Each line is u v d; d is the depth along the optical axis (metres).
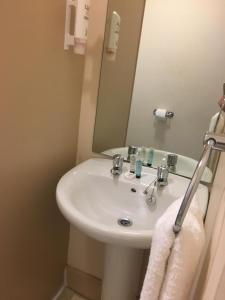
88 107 1.31
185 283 0.62
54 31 1.01
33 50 0.92
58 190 1.01
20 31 0.85
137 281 1.28
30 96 0.96
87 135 1.35
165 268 0.63
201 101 1.12
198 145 1.16
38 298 1.37
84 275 1.58
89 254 1.54
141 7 1.13
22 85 0.91
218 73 1.07
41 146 1.09
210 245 0.65
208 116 1.11
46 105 1.06
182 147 1.19
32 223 1.16
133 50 1.18
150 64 1.17
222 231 0.52
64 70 1.12
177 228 0.59
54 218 1.34
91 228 0.85
